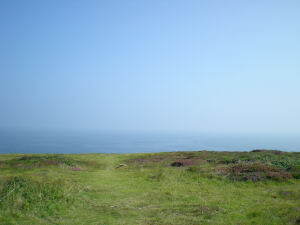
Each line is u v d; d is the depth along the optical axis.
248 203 14.46
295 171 22.58
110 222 11.74
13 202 13.74
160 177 22.95
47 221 11.98
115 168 31.94
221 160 32.78
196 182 20.91
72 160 33.47
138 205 14.57
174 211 13.21
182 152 48.19
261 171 22.77
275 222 11.06
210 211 12.95
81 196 16.11
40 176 18.75
